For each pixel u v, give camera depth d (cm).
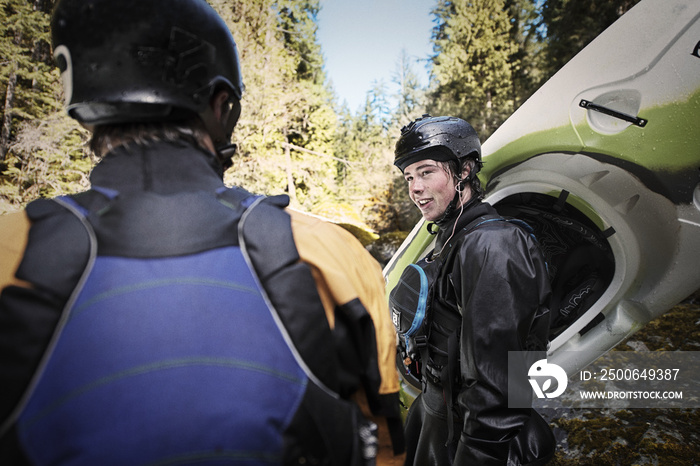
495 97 1831
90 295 49
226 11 1390
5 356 46
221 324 49
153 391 46
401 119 1967
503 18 1859
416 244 235
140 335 47
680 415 247
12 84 1152
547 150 196
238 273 53
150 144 59
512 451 132
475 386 113
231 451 46
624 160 183
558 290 209
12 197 1063
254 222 57
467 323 115
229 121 73
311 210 1573
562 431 248
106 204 54
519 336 112
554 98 197
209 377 47
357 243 69
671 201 180
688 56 171
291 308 53
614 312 204
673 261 189
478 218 137
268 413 49
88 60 60
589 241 207
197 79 62
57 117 1141
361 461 58
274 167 1466
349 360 60
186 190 57
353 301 58
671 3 176
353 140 2586
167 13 60
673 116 173
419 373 155
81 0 61
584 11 1508
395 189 1691
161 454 45
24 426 45
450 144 139
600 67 188
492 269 114
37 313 47
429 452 145
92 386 45
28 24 1168
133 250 51
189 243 52
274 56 1510
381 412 63
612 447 229
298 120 1723
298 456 51
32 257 50
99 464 44
